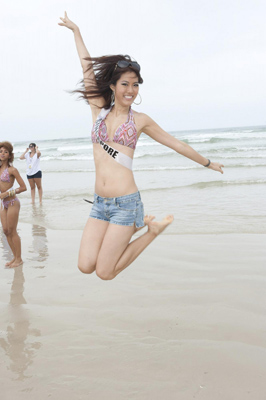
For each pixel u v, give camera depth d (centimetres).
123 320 391
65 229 818
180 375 298
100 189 317
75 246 678
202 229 747
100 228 322
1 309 432
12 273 554
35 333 373
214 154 2716
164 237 702
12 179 592
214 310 402
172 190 1282
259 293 438
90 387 288
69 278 521
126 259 315
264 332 355
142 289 468
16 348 347
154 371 304
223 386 283
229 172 1716
